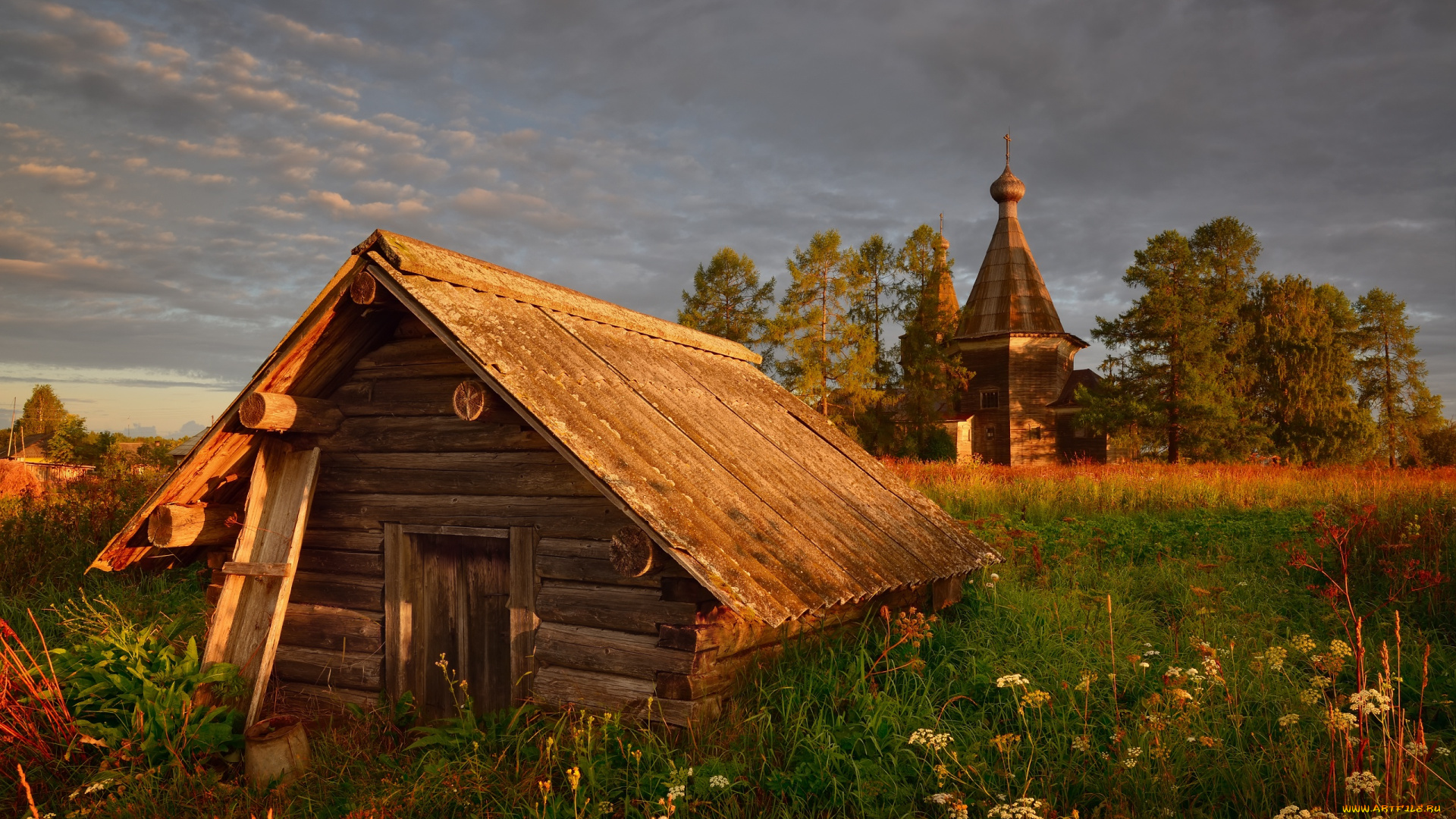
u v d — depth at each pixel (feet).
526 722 17.44
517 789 14.49
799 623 19.84
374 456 20.86
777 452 24.88
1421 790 12.29
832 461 27.53
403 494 20.44
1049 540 35.58
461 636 19.63
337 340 19.57
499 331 19.11
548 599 18.20
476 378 19.56
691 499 17.46
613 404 19.84
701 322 140.56
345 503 21.22
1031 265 163.12
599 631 17.58
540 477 18.56
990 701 18.04
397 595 20.26
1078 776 14.26
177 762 16.26
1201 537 34.86
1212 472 61.98
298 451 21.17
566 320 23.61
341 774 16.12
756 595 15.17
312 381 20.45
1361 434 112.88
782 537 18.71
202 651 20.79
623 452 17.47
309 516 21.74
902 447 135.54
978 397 160.04
